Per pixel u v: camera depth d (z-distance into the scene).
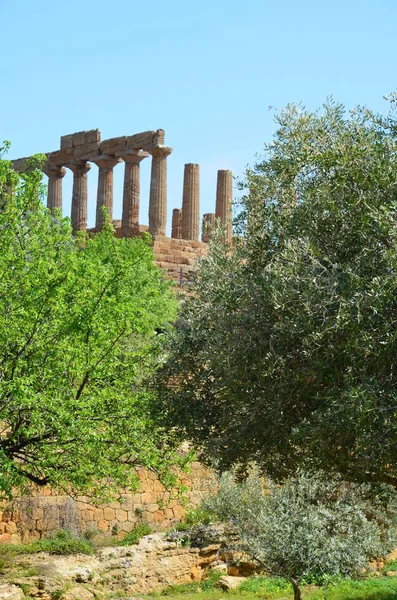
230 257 18.53
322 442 14.37
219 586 27.66
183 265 53.56
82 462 21.25
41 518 27.77
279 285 14.95
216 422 18.00
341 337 14.31
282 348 15.22
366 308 13.95
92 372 21.09
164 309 36.44
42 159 23.88
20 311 20.41
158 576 27.73
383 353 13.86
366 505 26.12
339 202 15.55
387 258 13.95
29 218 22.95
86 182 60.62
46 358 20.64
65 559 26.28
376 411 13.43
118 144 57.75
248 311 15.79
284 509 25.61
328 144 16.19
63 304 21.03
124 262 22.70
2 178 23.09
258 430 15.93
